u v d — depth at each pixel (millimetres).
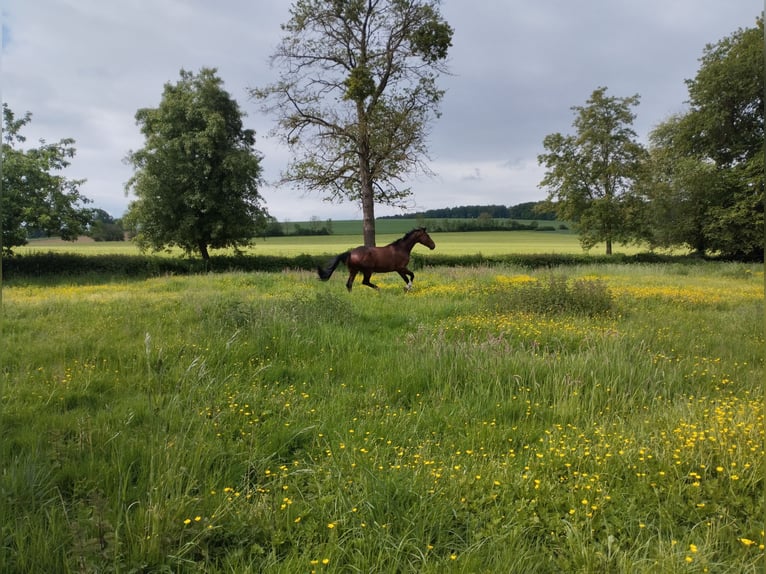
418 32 25328
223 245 29016
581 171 35156
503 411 4875
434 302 11453
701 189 32406
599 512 3074
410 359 6324
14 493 3033
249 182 28297
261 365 6176
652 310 10852
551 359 6184
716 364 6406
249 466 3658
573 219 37281
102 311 9781
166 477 3240
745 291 14773
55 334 7695
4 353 6430
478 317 9328
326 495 3252
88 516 2865
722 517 3006
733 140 33938
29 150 24703
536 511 3135
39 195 24203
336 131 26875
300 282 16672
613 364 5867
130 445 3812
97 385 5461
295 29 26172
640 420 4465
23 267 23859
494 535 2820
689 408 4590
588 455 3715
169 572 2539
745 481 3262
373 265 13719
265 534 2895
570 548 2740
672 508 3111
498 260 29203
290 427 4469
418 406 5039
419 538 2807
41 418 4422
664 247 35688
